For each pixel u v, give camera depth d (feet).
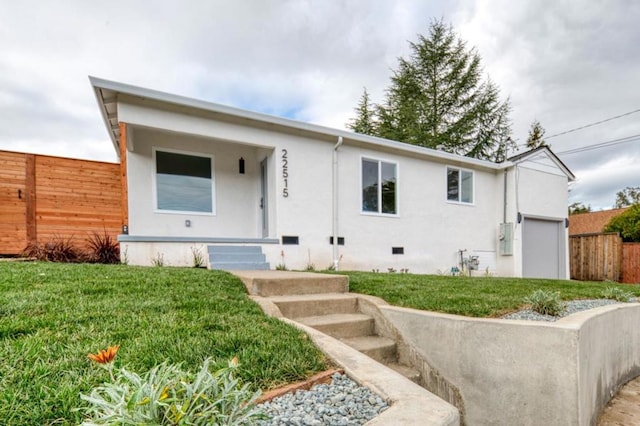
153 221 22.33
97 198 22.84
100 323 7.97
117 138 24.40
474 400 9.27
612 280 35.14
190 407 3.42
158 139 22.72
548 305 11.51
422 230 30.12
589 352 9.02
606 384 10.64
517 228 34.04
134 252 18.74
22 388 5.01
